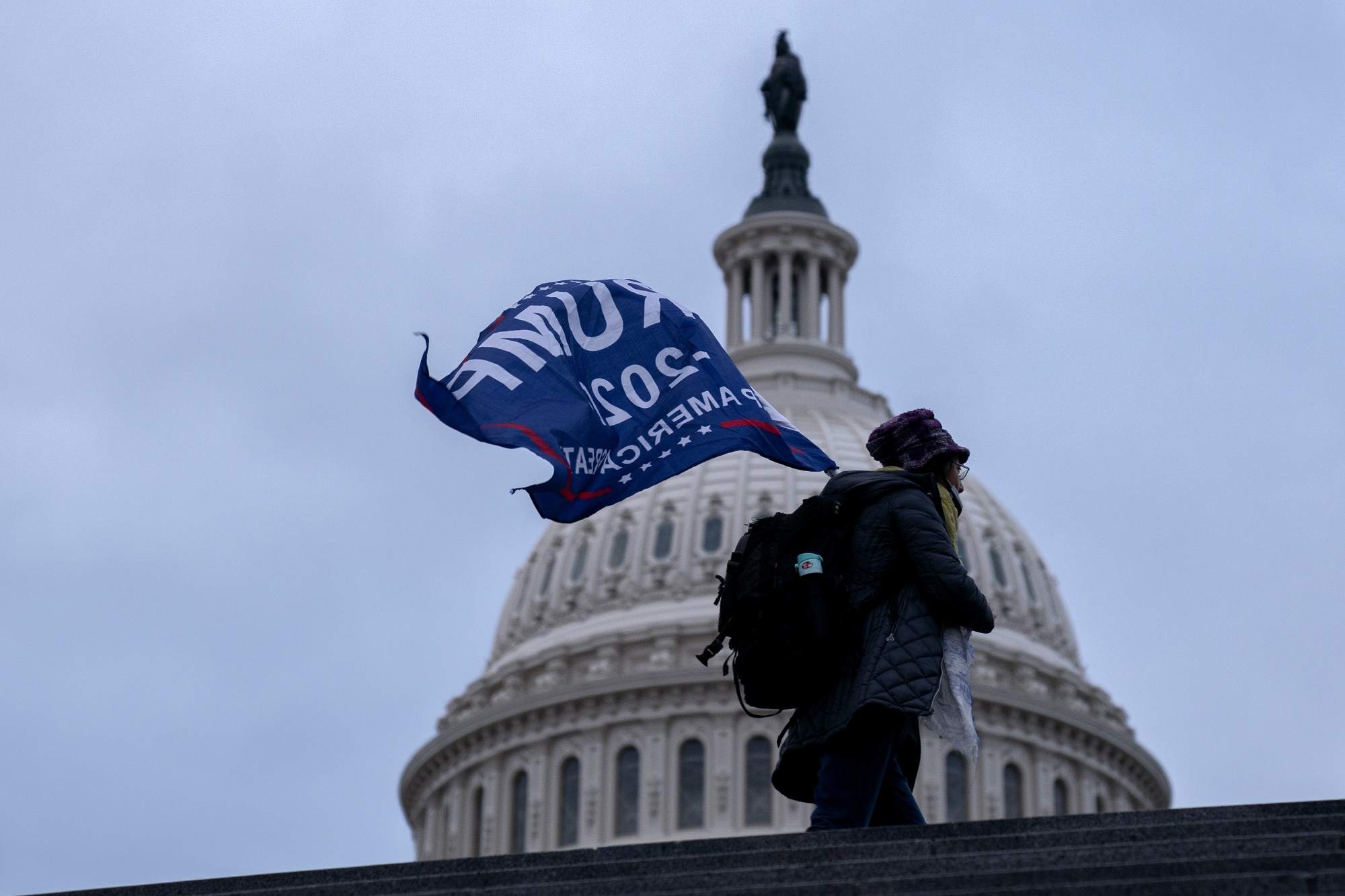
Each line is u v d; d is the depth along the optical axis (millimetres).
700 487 82250
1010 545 84188
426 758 82625
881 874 11977
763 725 76125
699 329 15461
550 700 77812
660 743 76250
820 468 15297
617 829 75875
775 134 100125
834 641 13070
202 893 13320
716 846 12844
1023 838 12469
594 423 14688
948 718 13344
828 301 95250
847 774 13125
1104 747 80062
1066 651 83375
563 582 82188
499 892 12359
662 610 79062
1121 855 11875
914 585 13297
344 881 13227
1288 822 12383
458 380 14641
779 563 13234
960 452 14070
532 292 15445
